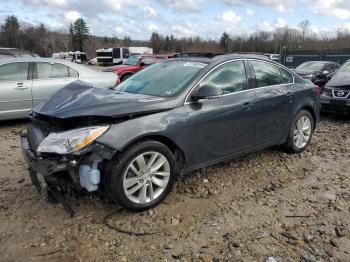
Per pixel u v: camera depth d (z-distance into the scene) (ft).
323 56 83.92
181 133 12.46
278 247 10.22
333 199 13.30
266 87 15.93
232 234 10.84
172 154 12.35
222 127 13.85
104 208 12.18
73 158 10.57
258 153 18.19
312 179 15.19
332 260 9.71
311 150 19.22
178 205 12.51
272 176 15.38
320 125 26.43
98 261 9.61
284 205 12.76
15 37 291.58
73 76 25.99
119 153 11.15
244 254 9.87
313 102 18.44
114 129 10.96
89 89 13.87
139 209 11.80
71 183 11.32
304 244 10.40
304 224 11.48
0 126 24.54
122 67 54.03
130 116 11.42
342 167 16.75
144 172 11.72
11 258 9.69
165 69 15.05
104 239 10.52
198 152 13.29
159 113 12.09
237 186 14.24
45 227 11.10
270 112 15.84
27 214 11.82
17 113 23.89
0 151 18.62
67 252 9.96
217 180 14.73
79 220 11.47
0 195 13.15
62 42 335.47
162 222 11.44
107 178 11.14
